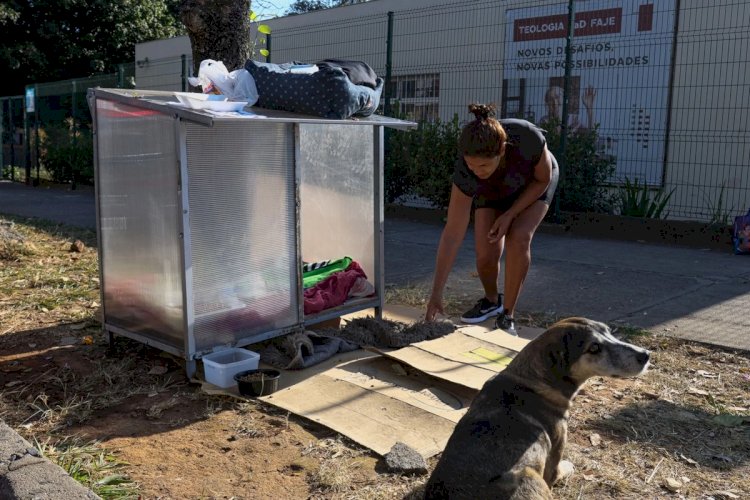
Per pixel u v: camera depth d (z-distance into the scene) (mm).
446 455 2688
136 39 29906
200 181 4234
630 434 3730
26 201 14688
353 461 3402
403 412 3885
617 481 3260
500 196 5043
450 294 6684
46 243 9242
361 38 15062
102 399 4145
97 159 4688
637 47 12094
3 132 21688
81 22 29094
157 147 4246
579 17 12703
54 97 19547
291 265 4836
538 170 4797
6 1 26719
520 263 4984
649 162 12211
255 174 4520
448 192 11898
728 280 7254
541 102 13328
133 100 4312
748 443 3627
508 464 2600
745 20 10859
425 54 14453
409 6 14406
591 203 10922
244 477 3281
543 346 2945
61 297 6344
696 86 11492
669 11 11672
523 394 2891
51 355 4883
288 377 4391
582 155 10852
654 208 10477
